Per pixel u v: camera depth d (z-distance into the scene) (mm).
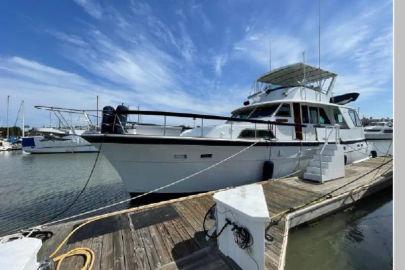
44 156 22516
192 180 5438
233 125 6152
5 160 19438
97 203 7180
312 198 4754
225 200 2580
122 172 5207
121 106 5242
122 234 3293
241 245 2350
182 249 2885
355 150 8891
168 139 4934
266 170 6180
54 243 3066
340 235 4168
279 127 6801
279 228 3535
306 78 9047
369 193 5629
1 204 7070
